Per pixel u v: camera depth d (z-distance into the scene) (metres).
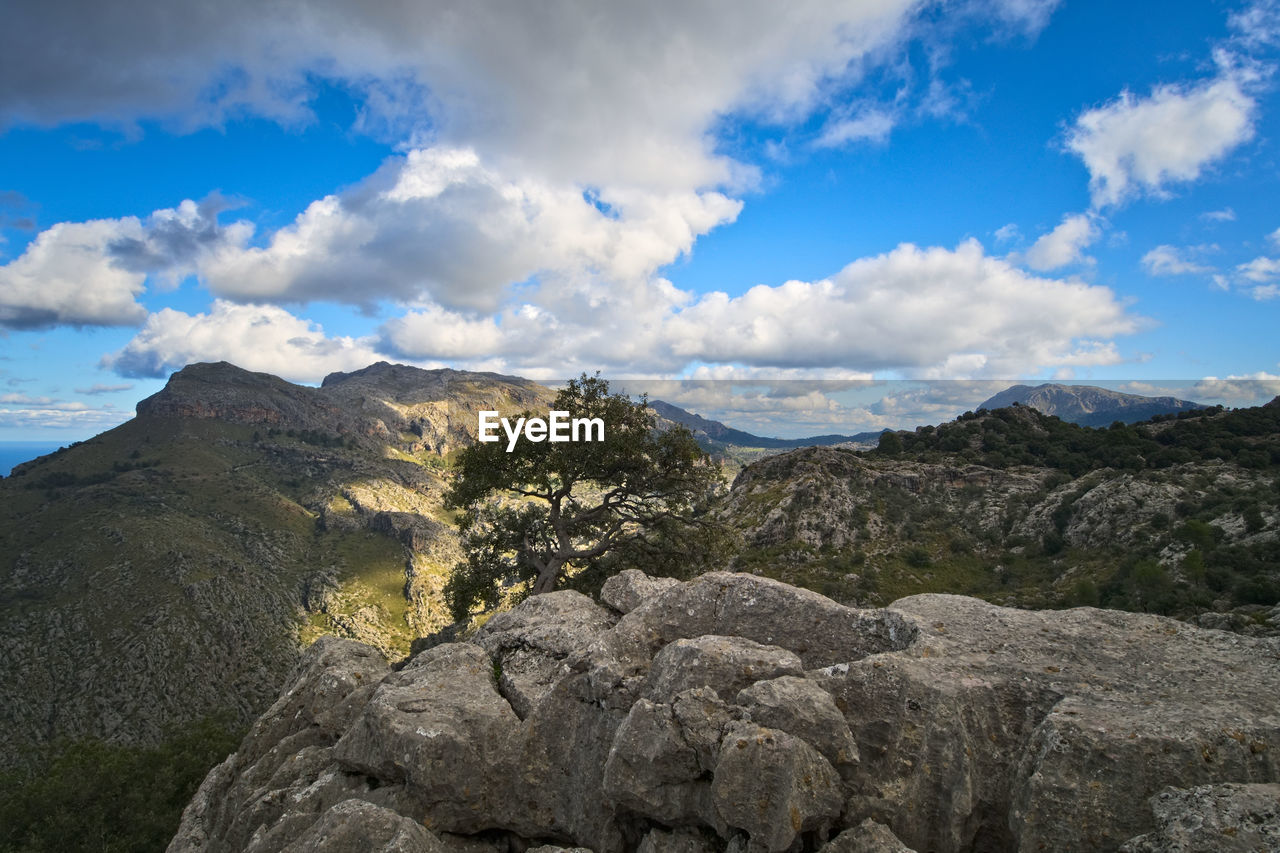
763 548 91.44
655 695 8.77
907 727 7.53
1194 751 6.23
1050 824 6.25
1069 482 90.75
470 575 28.73
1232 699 7.11
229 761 13.51
